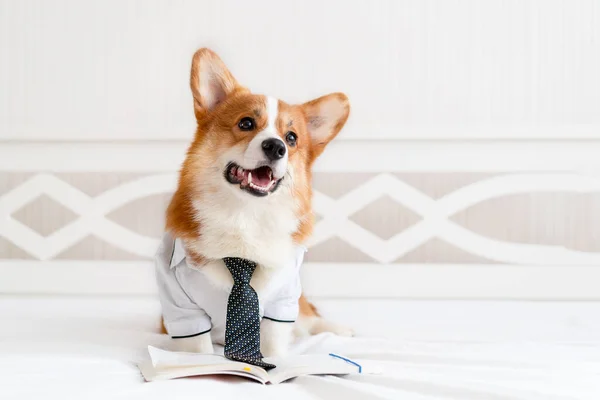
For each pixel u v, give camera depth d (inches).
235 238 70.3
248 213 70.8
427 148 126.1
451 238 123.6
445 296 123.7
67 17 129.6
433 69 129.2
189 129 126.8
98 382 55.4
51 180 125.5
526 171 125.2
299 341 84.8
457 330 95.3
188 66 130.6
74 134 126.4
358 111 130.1
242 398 52.6
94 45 130.0
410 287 123.7
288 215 73.2
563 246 129.1
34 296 124.5
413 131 125.4
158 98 130.6
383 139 126.0
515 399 51.4
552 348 78.9
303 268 123.6
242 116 73.9
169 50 130.4
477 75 129.1
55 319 96.3
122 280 125.2
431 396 53.7
